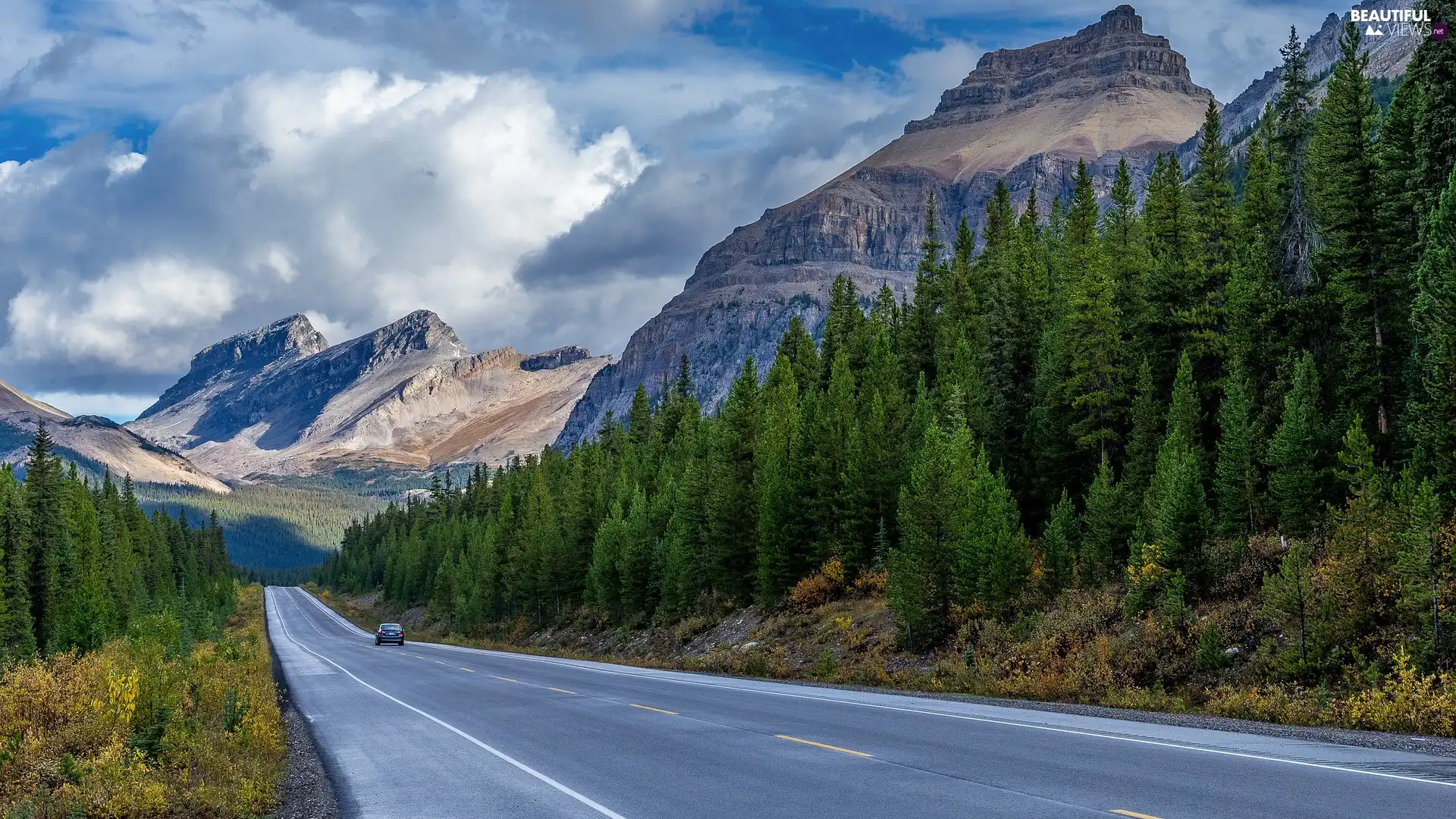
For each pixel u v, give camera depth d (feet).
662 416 323.16
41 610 234.99
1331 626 64.49
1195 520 87.51
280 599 599.57
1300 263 124.36
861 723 56.03
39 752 43.80
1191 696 67.51
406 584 433.89
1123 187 181.37
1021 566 103.96
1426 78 96.48
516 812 35.37
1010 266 220.43
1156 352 146.51
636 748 49.03
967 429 130.72
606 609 213.87
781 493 157.48
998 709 62.64
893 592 108.78
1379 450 106.32
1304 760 39.14
